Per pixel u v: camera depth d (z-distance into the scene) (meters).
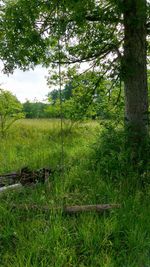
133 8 7.59
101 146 8.10
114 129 8.43
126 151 7.45
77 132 15.79
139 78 8.38
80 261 4.79
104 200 6.39
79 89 10.27
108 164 7.48
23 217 5.70
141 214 5.69
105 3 8.01
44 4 7.54
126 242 5.11
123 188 6.72
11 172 8.23
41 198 6.28
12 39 7.97
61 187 6.76
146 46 8.45
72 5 7.25
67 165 8.60
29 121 21.62
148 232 5.32
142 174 7.22
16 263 4.54
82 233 5.18
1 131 15.88
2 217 5.67
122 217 5.61
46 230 5.21
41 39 8.02
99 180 7.07
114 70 8.31
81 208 5.86
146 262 4.68
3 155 10.77
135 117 8.42
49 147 12.20
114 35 9.09
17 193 6.70
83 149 10.93
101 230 5.27
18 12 7.68
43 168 8.16
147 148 7.52
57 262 4.57
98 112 10.16
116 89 10.12
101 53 9.01
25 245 4.93
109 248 5.02
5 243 5.11
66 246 4.93
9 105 16.02
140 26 7.93
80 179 7.36
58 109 14.12
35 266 4.47
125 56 8.27
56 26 7.74
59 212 5.70
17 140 14.43
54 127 17.39
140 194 6.47
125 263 4.69
